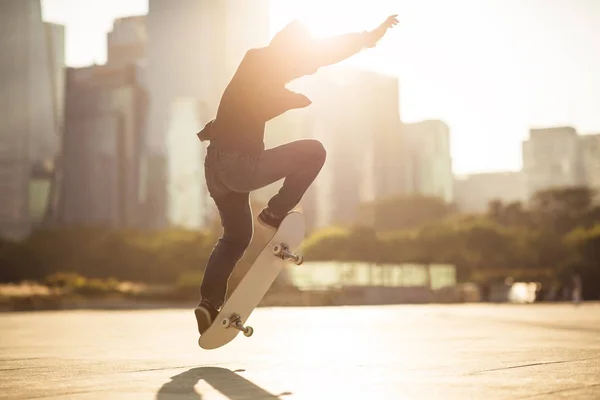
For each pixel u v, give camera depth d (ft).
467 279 260.62
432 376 11.08
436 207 407.85
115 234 228.43
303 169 12.00
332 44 11.67
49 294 111.34
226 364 13.39
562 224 389.39
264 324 37.06
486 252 274.36
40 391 9.45
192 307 117.29
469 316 52.37
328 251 234.58
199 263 216.54
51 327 36.86
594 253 264.31
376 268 147.74
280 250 11.75
